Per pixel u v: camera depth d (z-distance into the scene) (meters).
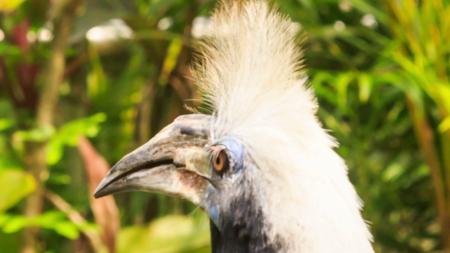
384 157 10.09
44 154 8.20
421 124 8.95
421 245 10.17
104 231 7.79
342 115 9.62
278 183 4.18
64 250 9.48
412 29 8.79
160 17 9.36
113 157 9.78
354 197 4.11
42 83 8.36
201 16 9.35
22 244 8.30
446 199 9.17
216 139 4.46
